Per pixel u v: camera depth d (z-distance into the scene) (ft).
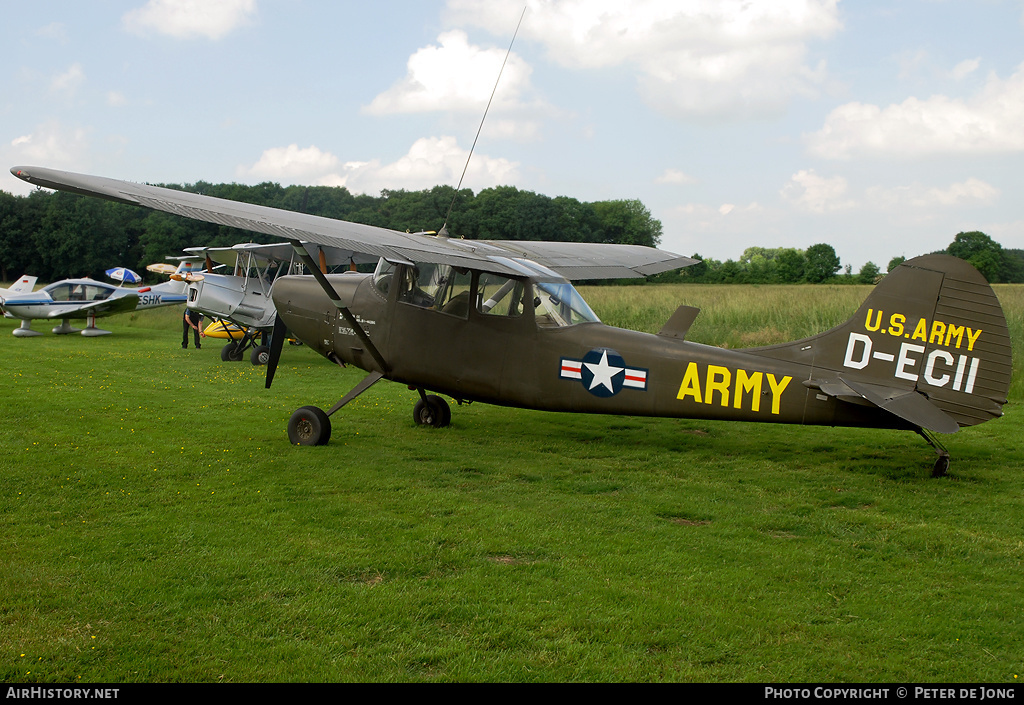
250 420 27.96
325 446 23.77
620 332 22.36
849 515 17.08
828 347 20.62
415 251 20.42
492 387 23.41
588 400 22.47
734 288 89.51
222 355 47.60
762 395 20.83
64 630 10.95
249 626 11.17
